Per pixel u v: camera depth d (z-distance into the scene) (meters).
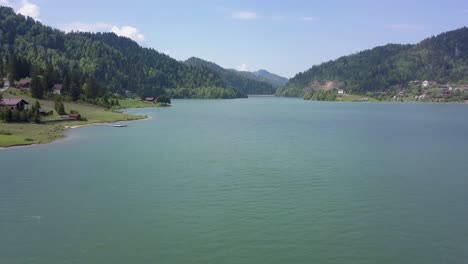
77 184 71.25
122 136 131.75
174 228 51.72
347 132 144.50
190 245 46.94
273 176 76.81
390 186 70.00
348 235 49.59
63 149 106.19
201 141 120.50
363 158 94.00
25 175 77.50
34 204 60.53
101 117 189.62
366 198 63.28
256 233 50.16
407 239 48.53
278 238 48.75
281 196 64.38
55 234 49.97
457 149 106.88
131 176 76.69
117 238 48.81
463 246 46.72
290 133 140.50
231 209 58.47
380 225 52.66
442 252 45.31
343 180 73.88
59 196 64.44
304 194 65.56
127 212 57.28
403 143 117.50
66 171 80.75
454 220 54.25
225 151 102.94
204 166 85.12
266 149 106.12
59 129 145.50
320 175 77.62
